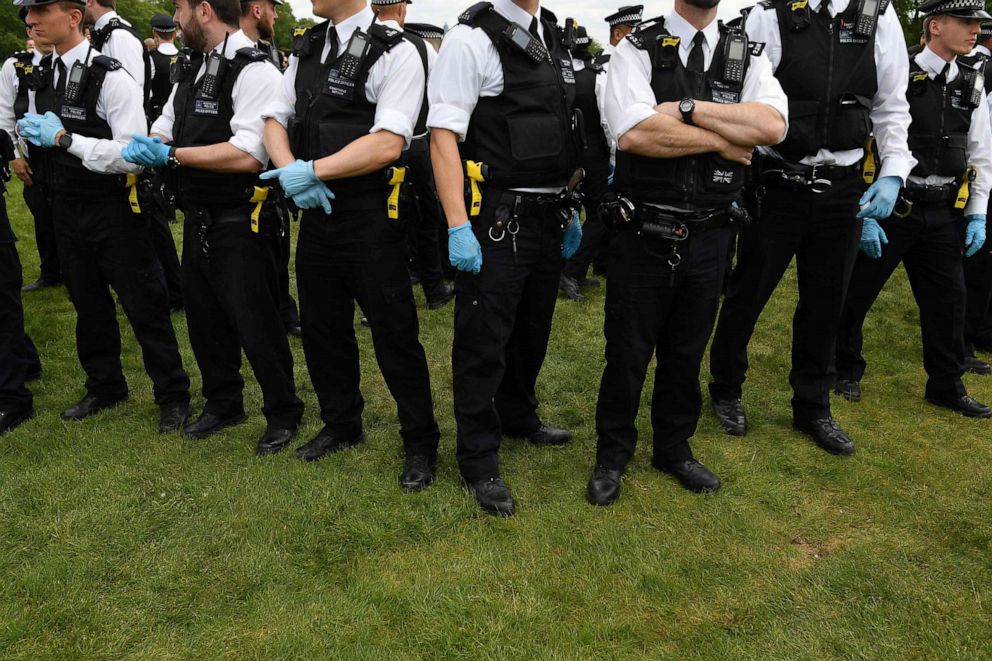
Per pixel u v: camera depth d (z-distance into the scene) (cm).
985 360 413
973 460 298
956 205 329
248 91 269
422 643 198
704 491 271
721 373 330
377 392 368
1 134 315
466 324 255
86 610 209
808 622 206
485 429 266
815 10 269
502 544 241
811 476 286
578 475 285
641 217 241
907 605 212
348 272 265
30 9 285
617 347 260
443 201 238
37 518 251
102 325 329
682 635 202
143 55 344
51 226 510
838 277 294
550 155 238
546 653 194
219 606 212
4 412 319
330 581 223
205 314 303
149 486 272
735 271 313
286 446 306
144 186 303
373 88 245
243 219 283
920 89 322
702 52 233
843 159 277
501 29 229
